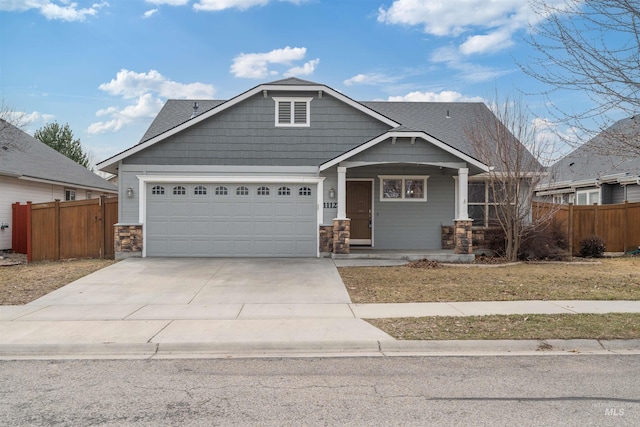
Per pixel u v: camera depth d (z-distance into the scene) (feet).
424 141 45.19
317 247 47.42
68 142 134.41
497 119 46.62
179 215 47.19
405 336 21.21
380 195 52.70
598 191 64.90
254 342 20.47
